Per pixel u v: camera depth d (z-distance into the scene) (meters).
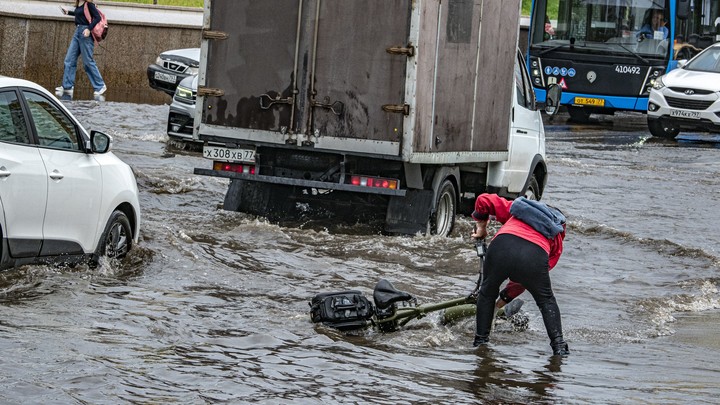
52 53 41.19
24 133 12.41
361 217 18.81
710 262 17.77
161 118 33.34
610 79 41.44
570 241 18.94
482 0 18.31
